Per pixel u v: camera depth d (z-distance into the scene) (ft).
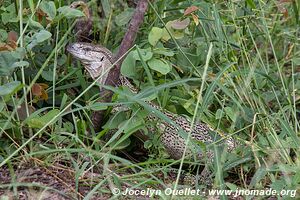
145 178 30.71
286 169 29.96
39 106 35.47
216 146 31.83
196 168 34.86
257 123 34.17
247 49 39.40
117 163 32.96
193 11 34.45
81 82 35.96
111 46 38.91
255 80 36.01
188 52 38.32
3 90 30.30
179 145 35.14
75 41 38.55
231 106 36.63
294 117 34.53
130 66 34.35
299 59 38.88
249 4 38.01
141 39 37.78
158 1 38.04
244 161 32.07
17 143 32.30
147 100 33.60
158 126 34.78
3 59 31.12
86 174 30.96
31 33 34.99
